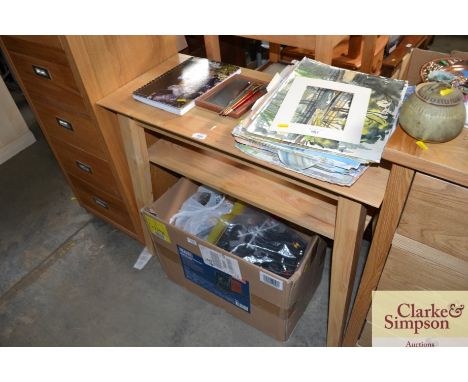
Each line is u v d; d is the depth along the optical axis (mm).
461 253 755
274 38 1165
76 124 1288
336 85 913
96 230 1785
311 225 984
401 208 773
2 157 2215
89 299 1507
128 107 1099
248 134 830
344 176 792
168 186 1545
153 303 1473
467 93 749
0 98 2111
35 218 1872
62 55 1068
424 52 979
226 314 1414
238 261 1090
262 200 1054
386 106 830
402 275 890
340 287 1047
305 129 794
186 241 1189
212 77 1167
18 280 1601
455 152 658
